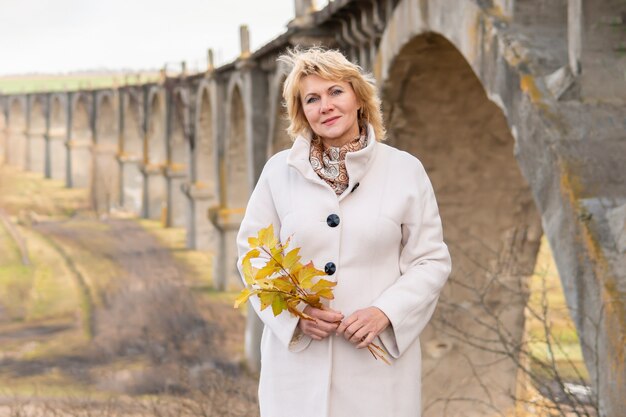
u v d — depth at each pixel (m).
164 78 42.44
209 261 36.00
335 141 3.12
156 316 25.56
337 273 3.02
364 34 11.62
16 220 52.06
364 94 3.12
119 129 56.44
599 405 4.76
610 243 4.84
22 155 82.25
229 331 23.47
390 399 3.03
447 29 7.86
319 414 3.01
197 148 36.50
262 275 2.88
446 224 11.58
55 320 27.98
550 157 5.42
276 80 19.17
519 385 11.27
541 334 11.57
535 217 11.63
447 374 11.72
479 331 11.80
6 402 14.39
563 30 6.55
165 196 49.91
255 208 3.22
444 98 10.46
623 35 5.72
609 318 4.61
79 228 47.78
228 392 10.20
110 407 11.47
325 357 3.03
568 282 5.15
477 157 11.15
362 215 3.04
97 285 32.78
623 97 5.68
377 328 2.93
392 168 3.11
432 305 3.08
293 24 14.16
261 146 20.84
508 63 6.22
